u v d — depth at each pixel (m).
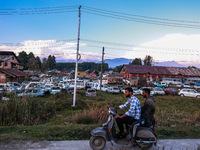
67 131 5.27
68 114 11.91
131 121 4.06
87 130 5.39
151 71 56.25
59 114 11.84
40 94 19.55
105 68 140.50
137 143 4.00
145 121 4.11
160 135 5.54
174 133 5.80
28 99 9.33
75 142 4.46
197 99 23.27
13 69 43.41
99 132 3.90
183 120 8.82
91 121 7.45
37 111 9.94
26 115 7.52
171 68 61.22
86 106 15.10
